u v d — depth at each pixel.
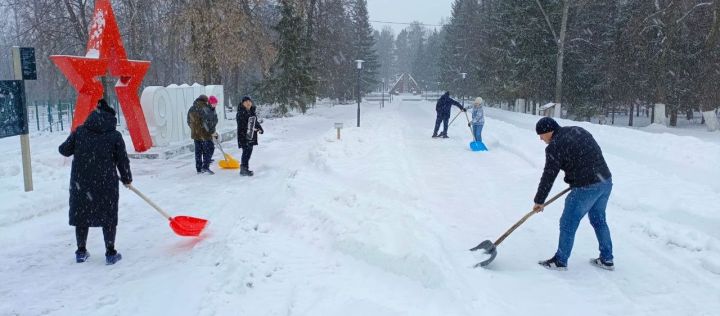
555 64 35.50
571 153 4.92
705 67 26.58
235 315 3.92
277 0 31.77
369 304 3.89
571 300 4.39
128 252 5.71
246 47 25.45
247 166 10.45
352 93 65.94
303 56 32.44
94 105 11.65
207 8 23.16
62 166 10.75
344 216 6.30
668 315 4.12
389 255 4.76
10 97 7.73
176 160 12.62
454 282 4.39
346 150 12.14
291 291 4.34
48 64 25.48
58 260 5.45
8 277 4.95
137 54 24.88
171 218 5.96
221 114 18.75
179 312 4.06
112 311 4.16
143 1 24.22
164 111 14.08
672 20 27.08
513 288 4.63
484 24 54.72
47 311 4.17
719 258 5.19
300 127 23.27
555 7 34.19
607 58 33.59
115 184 5.34
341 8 47.50
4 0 24.91
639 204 7.23
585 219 6.96
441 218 6.90
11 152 14.86
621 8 34.66
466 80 65.31
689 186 8.00
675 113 33.81
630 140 15.37
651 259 5.43
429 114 34.31
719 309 4.22
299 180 8.84
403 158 11.20
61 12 24.73
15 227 6.63
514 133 17.20
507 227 6.59
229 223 6.81
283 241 5.77
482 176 9.98
